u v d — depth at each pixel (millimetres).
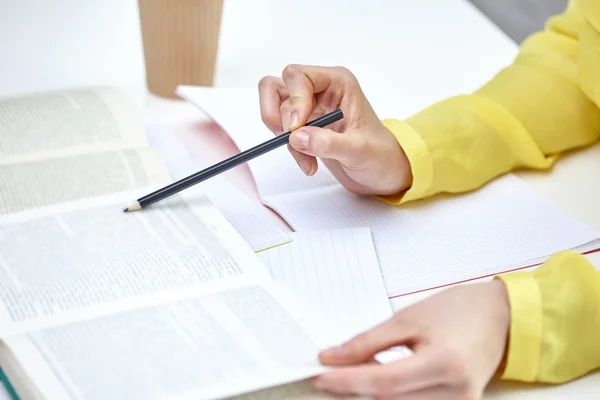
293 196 799
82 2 1161
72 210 678
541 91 896
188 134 897
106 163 744
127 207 684
